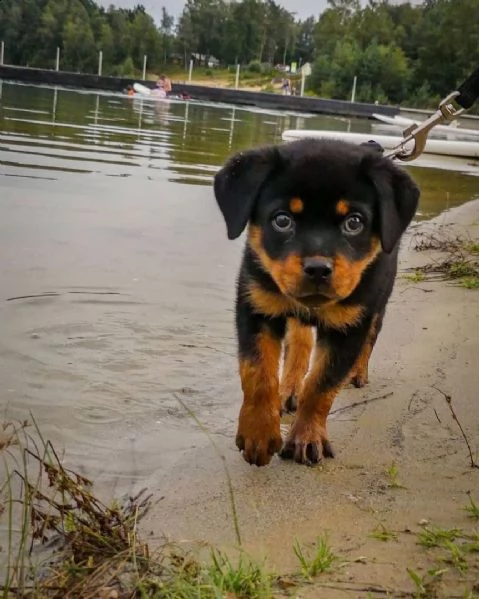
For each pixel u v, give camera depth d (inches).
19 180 72.5
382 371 34.1
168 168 87.7
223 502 23.1
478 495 22.9
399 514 21.9
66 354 34.4
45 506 22.5
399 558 19.3
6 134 105.5
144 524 21.7
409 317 41.3
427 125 37.9
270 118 217.0
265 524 21.7
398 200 26.3
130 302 41.8
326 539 20.3
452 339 37.5
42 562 19.7
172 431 28.2
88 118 148.2
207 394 31.6
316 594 17.7
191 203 69.0
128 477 24.7
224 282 47.1
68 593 17.9
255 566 18.7
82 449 26.3
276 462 26.1
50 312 39.2
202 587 17.4
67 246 51.6
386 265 28.7
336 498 23.3
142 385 31.9
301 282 24.6
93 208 63.7
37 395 30.1
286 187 25.7
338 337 27.3
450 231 64.6
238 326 27.7
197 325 39.3
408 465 25.2
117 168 84.8
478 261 52.9
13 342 35.0
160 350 35.8
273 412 25.9
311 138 29.2
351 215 25.6
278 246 25.7
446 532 20.1
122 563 18.5
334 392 26.9
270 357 26.8
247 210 26.1
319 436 26.5
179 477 24.8
